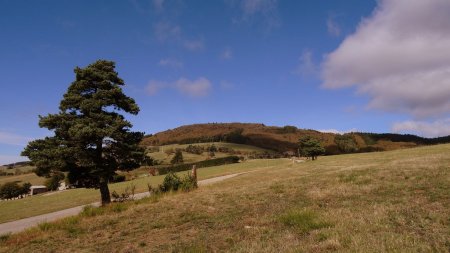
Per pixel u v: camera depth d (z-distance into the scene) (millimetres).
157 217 14547
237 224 11656
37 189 108062
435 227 8562
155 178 74688
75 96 26875
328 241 7941
